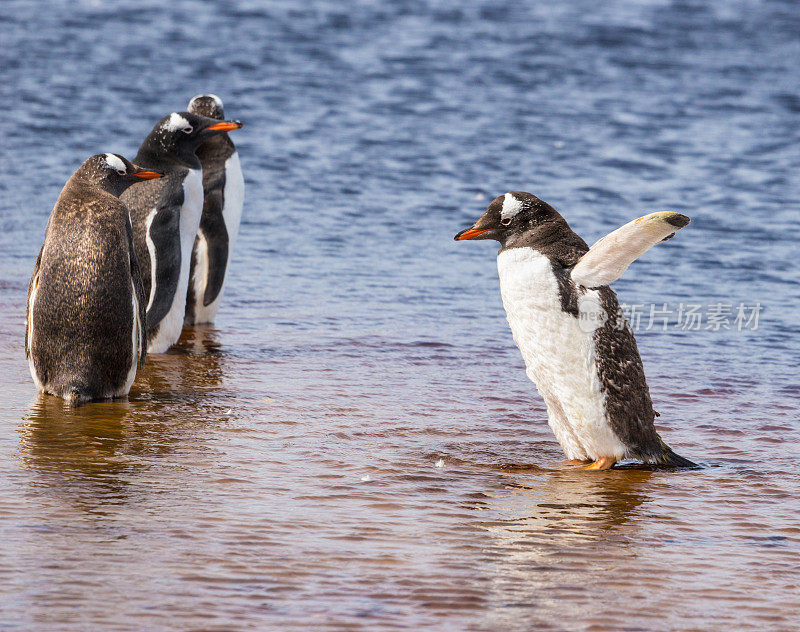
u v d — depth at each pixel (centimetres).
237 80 3819
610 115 3506
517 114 3488
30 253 1994
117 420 1177
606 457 1086
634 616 760
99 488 962
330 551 848
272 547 850
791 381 1426
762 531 928
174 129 1481
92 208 1239
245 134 3098
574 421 1083
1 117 3116
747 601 790
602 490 1020
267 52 4334
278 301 1781
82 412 1202
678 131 3322
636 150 3072
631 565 847
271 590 776
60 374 1238
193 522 893
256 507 935
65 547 830
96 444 1088
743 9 5672
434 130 3250
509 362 1493
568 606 771
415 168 2820
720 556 870
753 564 856
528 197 1085
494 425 1224
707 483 1050
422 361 1481
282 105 3488
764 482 1055
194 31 4731
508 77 4041
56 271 1219
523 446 1155
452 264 2055
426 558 843
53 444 1083
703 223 2366
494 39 4741
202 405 1248
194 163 1505
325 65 4141
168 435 1130
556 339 1057
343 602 762
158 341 1477
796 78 4138
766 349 1575
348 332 1614
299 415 1224
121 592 762
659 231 984
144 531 868
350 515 928
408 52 4425
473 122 3366
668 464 1101
